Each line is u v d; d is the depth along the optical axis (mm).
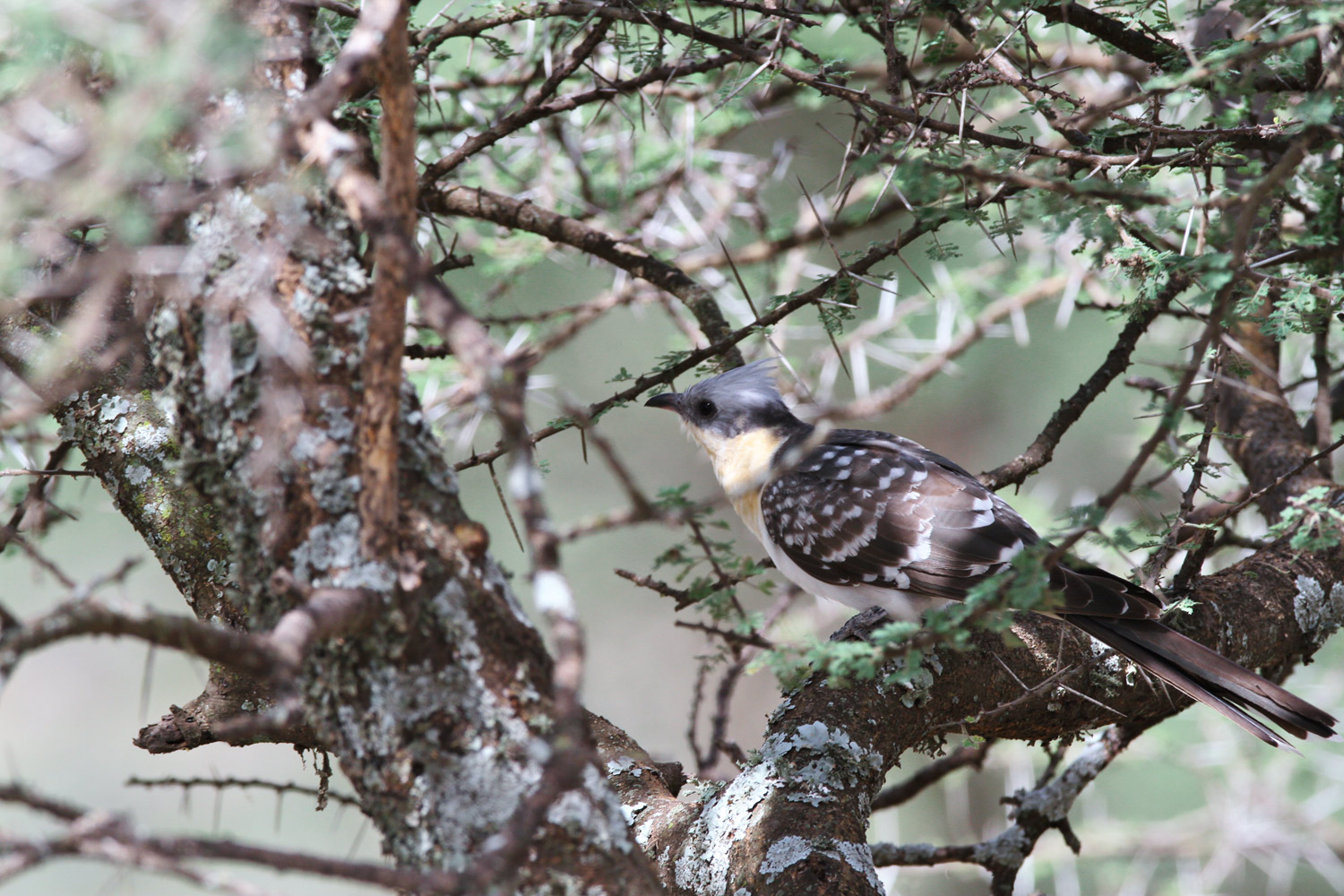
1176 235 8109
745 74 9070
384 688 4391
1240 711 7215
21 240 4430
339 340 4457
